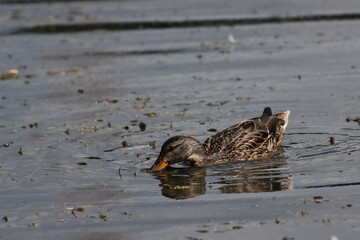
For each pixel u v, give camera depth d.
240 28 30.19
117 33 30.61
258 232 9.36
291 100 17.55
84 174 12.56
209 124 15.78
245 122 14.34
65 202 11.04
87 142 14.63
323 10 33.94
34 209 10.78
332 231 9.26
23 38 30.45
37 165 13.14
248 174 12.33
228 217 10.01
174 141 13.05
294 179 11.70
